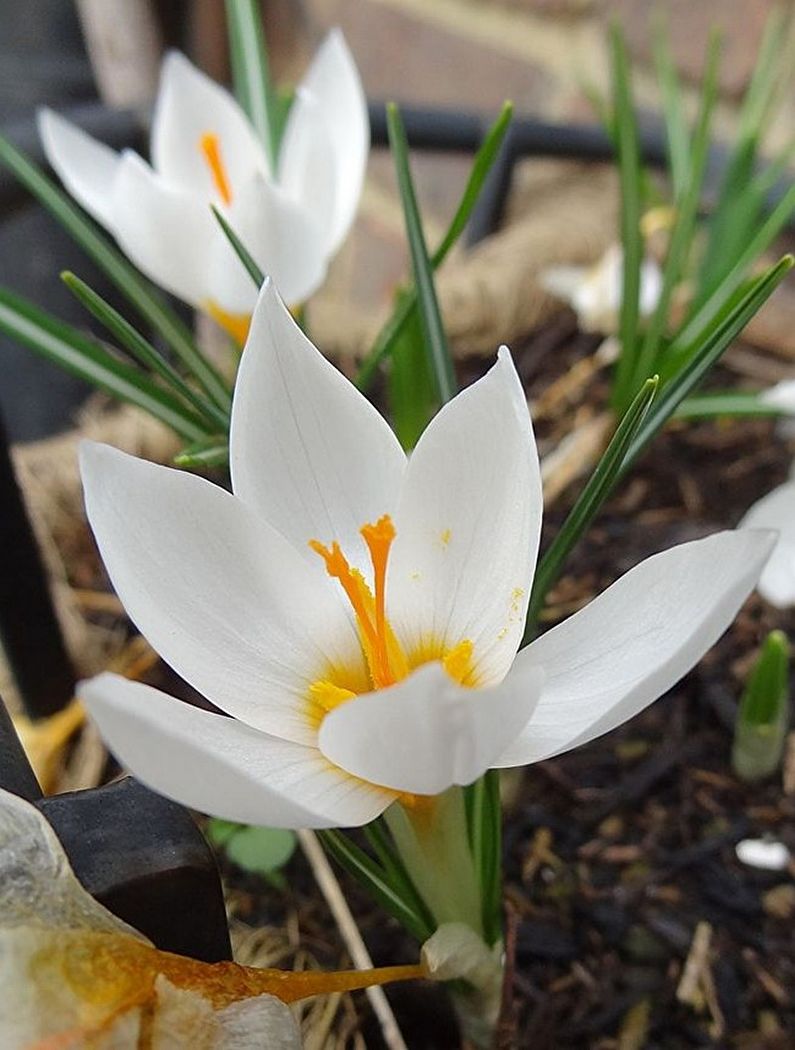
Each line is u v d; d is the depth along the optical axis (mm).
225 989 84
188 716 88
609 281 240
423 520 99
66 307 301
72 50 305
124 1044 76
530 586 92
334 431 100
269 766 90
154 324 171
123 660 195
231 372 192
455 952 104
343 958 150
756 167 263
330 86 164
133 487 90
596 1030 149
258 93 188
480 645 98
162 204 145
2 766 91
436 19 337
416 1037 144
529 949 158
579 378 253
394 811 104
